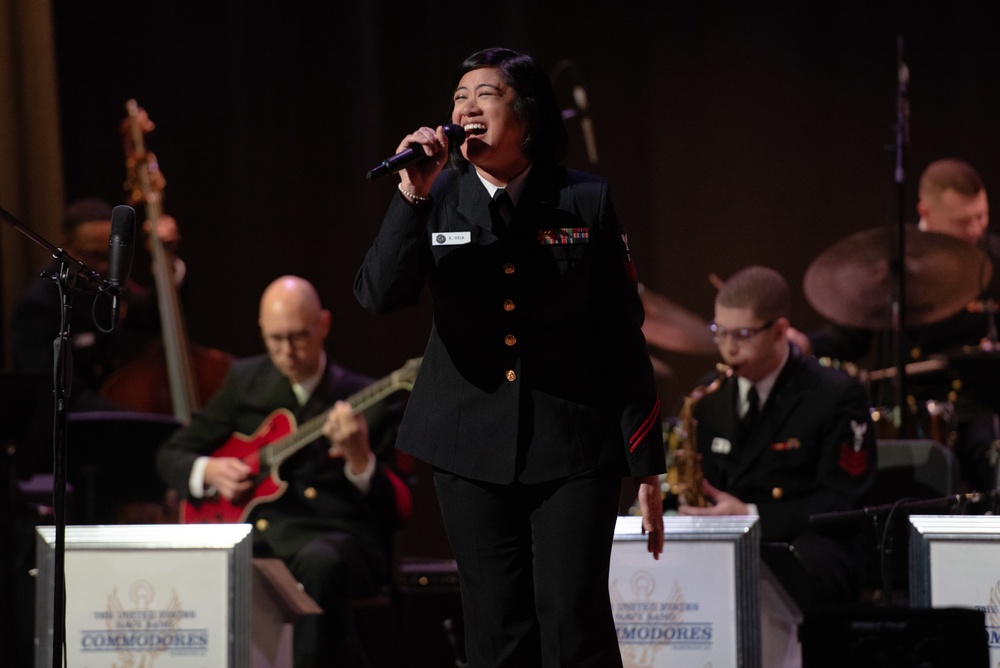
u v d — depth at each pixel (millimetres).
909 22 16172
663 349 16469
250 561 7820
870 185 16266
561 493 6000
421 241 5957
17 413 10633
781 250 16438
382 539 10578
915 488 10297
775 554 8539
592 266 6086
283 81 16203
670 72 16547
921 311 12961
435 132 5793
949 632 6559
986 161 15977
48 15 15328
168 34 16062
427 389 6211
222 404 10945
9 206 15109
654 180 16547
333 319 16172
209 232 16156
